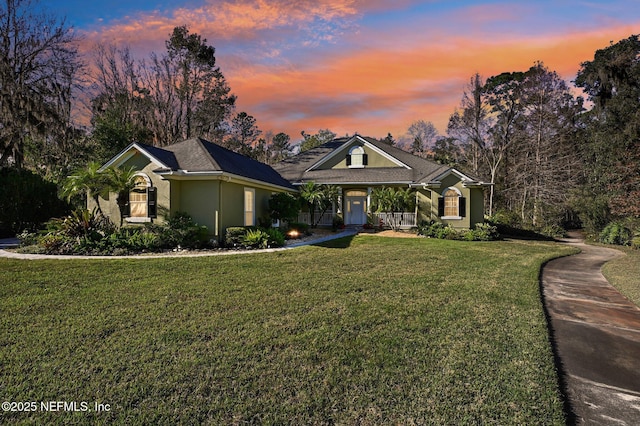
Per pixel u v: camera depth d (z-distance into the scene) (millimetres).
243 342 4344
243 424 2828
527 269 9812
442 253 12430
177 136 33250
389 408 3039
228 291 6777
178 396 3188
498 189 35594
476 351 4160
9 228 17250
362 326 4938
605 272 9805
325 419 2895
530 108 32188
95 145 23984
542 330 4863
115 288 6922
